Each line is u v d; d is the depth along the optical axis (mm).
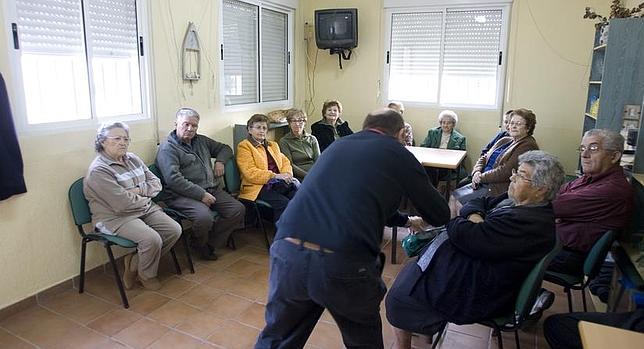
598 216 2182
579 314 1766
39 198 2484
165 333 2260
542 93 4281
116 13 2877
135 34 3035
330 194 1470
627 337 1099
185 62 3391
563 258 2188
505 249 1647
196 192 3023
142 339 2207
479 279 1701
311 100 5242
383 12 4762
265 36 4484
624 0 3744
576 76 4121
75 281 2725
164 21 3189
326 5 4945
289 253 1472
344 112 5145
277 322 1602
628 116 2906
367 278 1467
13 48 2293
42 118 2500
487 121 4551
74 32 2627
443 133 4512
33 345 2141
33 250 2482
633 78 2865
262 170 3463
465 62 4574
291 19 4805
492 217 1721
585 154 2299
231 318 2408
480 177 3459
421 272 1807
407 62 4816
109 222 2574
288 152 3928
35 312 2434
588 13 3621
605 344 1068
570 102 4188
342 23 4668
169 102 3305
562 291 2744
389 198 1502
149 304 2535
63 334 2234
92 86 2750
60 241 2617
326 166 1533
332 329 2297
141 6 3021
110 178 2545
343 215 1434
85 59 2703
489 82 4520
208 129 3730
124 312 2447
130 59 3021
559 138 4293
